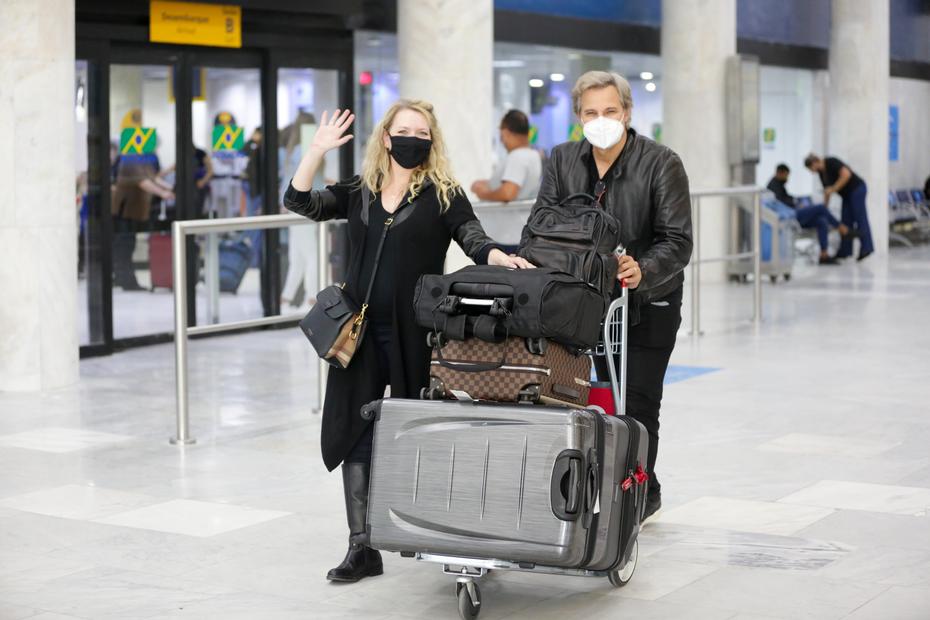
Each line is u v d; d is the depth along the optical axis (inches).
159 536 214.8
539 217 180.7
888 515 223.0
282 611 176.2
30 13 349.1
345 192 193.0
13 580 191.5
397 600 180.7
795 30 828.6
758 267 488.1
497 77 630.5
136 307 445.7
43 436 299.1
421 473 165.0
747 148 649.6
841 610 173.8
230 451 282.4
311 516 227.0
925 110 1061.8
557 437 159.3
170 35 445.1
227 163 475.5
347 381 185.9
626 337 194.7
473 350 167.3
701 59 644.7
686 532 213.2
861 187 763.4
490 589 184.4
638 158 197.3
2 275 355.3
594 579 188.7
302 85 498.3
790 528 215.0
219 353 427.8
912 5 1010.7
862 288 613.9
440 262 187.0
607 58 689.6
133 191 444.1
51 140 356.8
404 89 486.0
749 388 350.9
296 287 442.6
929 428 297.7
